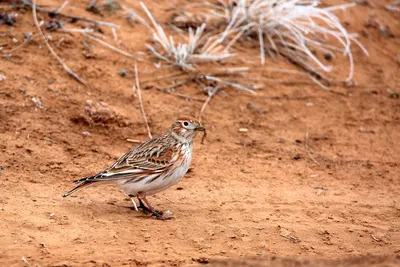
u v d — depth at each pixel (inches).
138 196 425.4
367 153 584.4
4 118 523.5
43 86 561.0
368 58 729.6
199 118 588.4
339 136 605.3
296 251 394.0
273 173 523.8
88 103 556.4
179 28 677.9
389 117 649.0
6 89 546.0
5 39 592.7
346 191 502.9
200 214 434.0
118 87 589.9
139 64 621.0
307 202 472.4
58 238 378.9
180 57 635.5
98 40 624.1
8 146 498.3
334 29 745.6
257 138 579.5
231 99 623.2
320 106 643.5
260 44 692.7
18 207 414.6
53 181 467.8
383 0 831.1
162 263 361.1
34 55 585.6
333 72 693.3
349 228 434.3
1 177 459.8
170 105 593.6
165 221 417.1
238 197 470.0
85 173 485.7
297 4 738.8
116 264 354.9
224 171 517.0
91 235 386.6
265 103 628.7
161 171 420.2
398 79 710.5
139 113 573.0
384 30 778.8
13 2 634.2
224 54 659.4
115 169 414.3
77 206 429.1
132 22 661.3
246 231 413.4
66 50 600.4
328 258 385.7
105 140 539.5
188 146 436.1
